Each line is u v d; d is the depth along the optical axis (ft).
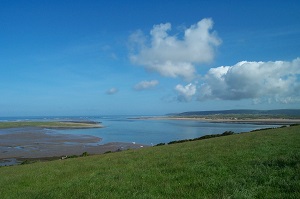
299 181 32.14
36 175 61.98
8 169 90.02
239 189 32.30
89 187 41.27
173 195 33.14
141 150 107.65
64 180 51.31
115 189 38.58
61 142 256.11
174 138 292.20
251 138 97.30
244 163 47.83
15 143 247.91
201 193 32.94
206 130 388.57
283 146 66.03
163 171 49.14
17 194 43.50
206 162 53.06
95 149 208.74
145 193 34.86
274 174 37.65
